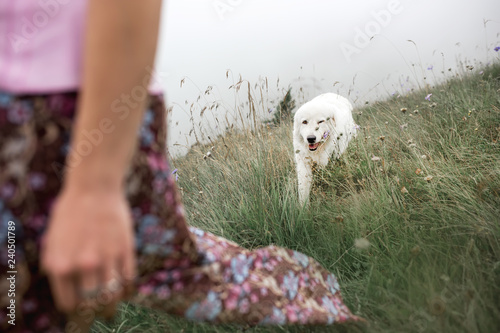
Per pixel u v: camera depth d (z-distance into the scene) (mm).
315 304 1434
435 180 3004
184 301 1088
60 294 612
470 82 6266
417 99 6441
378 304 1891
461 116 4625
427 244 2232
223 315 1148
